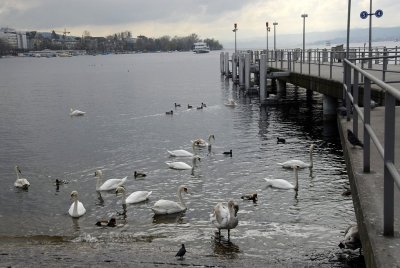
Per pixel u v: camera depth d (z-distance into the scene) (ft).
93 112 151.33
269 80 229.04
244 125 114.21
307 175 68.54
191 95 195.11
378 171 24.38
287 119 119.75
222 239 47.50
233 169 74.28
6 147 98.27
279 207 55.93
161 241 48.19
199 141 91.50
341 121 39.63
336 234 46.78
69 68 558.56
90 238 50.06
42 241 49.75
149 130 113.19
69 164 82.23
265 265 40.65
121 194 64.44
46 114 150.71
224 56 310.04
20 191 67.67
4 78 380.37
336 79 87.97
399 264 14.49
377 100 60.13
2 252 46.68
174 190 65.51
